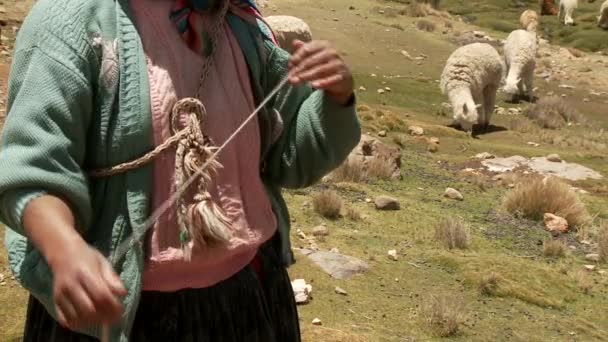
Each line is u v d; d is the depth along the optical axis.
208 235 1.85
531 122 17.88
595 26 37.94
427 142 13.91
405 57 24.06
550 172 12.83
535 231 9.10
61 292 1.54
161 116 1.85
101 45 1.83
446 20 31.70
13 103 1.77
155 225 1.87
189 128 1.85
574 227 9.40
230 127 1.96
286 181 2.26
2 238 6.18
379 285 6.45
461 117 15.46
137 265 1.83
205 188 1.86
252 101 2.05
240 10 2.09
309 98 2.18
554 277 7.13
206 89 1.94
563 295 6.88
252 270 2.08
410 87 19.55
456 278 6.87
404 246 7.57
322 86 2.00
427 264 7.12
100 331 1.82
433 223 8.66
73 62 1.79
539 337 5.93
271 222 2.09
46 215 1.65
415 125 14.95
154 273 1.89
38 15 1.82
